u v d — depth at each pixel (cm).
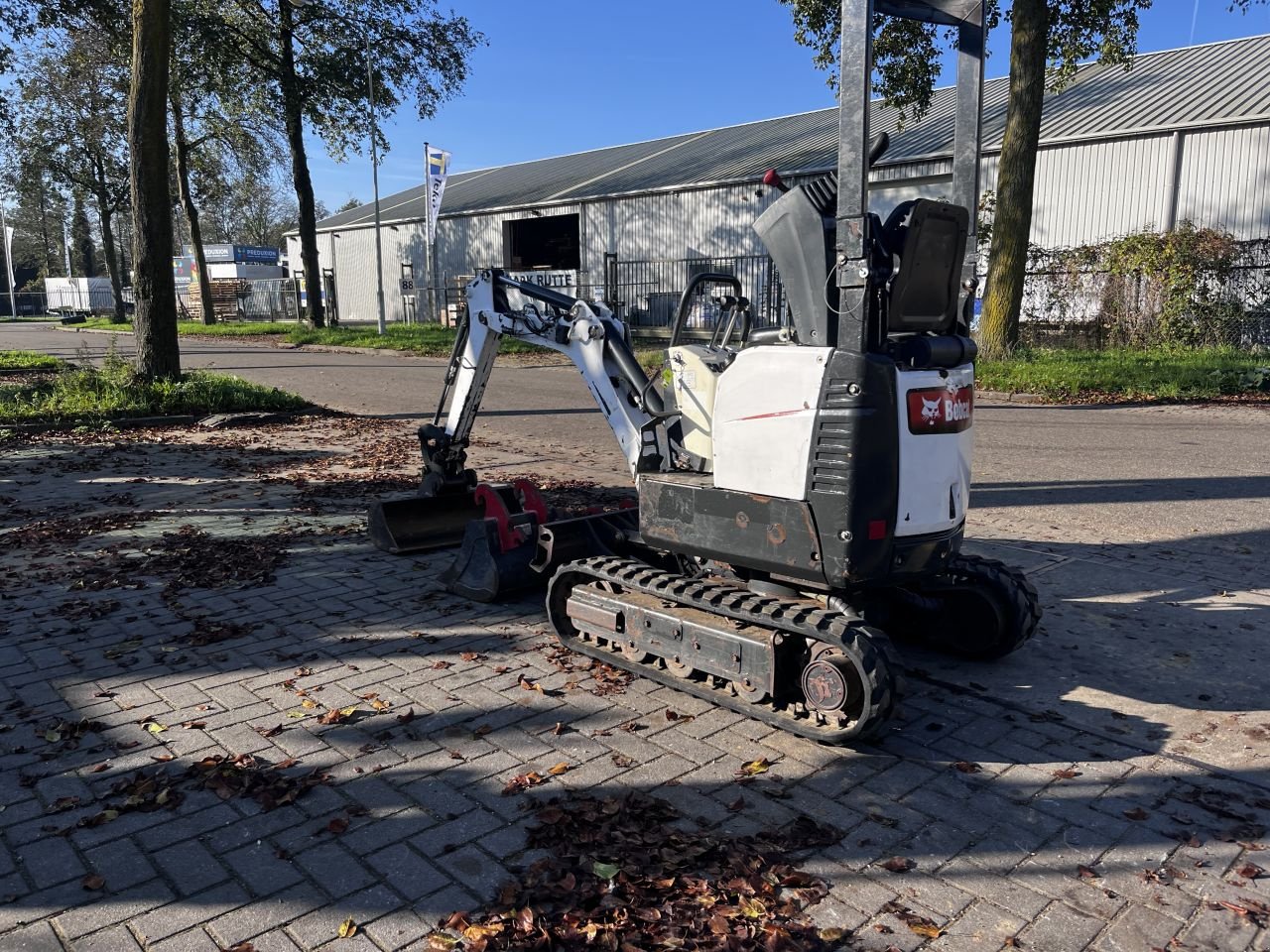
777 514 419
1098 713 452
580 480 984
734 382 432
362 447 1226
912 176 2469
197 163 4178
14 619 571
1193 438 1186
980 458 1070
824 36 1908
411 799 372
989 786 385
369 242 4444
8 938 290
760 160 3088
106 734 426
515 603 610
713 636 441
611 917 299
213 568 674
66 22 1784
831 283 402
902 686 393
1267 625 563
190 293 5231
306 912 304
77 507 873
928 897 313
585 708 455
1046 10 1673
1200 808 368
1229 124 2056
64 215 6788
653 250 3244
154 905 307
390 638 546
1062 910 307
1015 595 484
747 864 326
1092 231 2298
